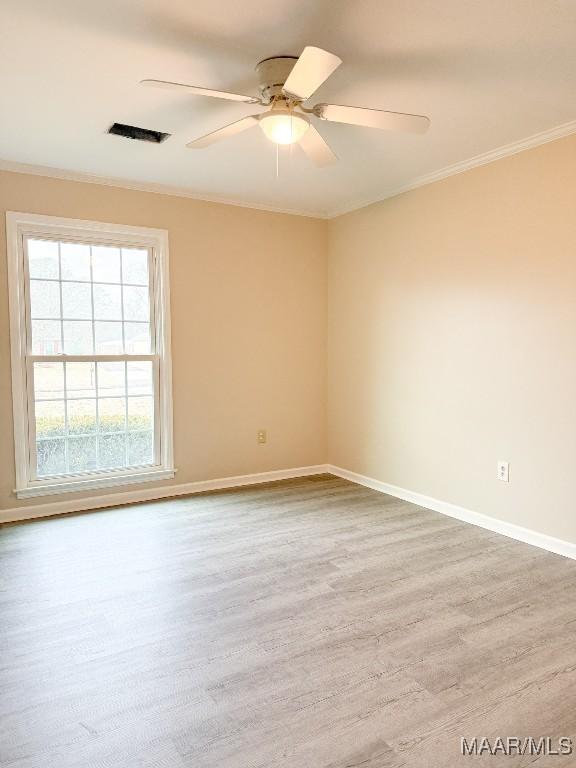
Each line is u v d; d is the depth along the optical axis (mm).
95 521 3555
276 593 2545
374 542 3191
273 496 4160
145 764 1513
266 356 4555
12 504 3568
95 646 2100
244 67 2291
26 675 1915
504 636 2162
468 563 2881
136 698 1794
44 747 1575
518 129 2926
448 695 1802
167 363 4070
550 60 2217
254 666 1970
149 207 3939
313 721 1683
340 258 4668
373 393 4355
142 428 4055
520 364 3184
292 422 4738
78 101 2590
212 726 1663
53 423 3713
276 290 4570
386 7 1868
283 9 1879
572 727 1652
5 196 3434
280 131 2242
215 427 4340
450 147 3186
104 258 3844
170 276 4055
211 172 3631
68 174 3605
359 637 2164
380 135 2988
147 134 3029
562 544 2994
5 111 2697
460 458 3602
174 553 3025
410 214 3916
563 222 2926
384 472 4281
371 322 4344
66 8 1863
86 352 3799
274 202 4379
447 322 3656
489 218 3330
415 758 1531
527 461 3166
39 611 2369
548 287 3014
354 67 2270
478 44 2102
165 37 2053
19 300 3520
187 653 2057
